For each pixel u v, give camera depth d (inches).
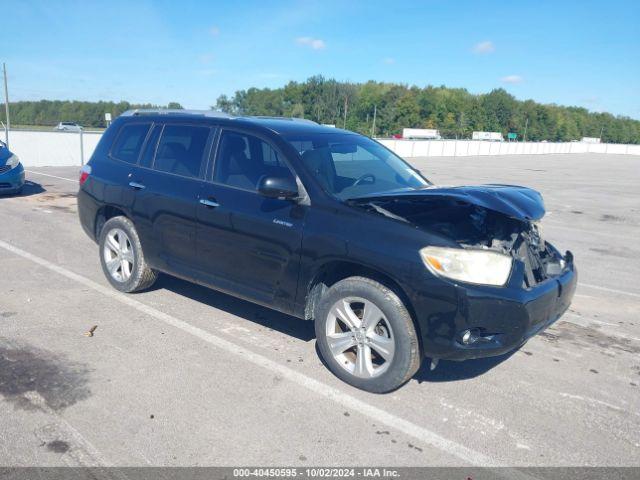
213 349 176.1
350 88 4040.4
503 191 153.6
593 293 265.6
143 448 123.3
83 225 243.4
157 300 219.5
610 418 146.5
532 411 148.1
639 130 6181.1
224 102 4111.7
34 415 134.3
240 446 125.6
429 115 4621.1
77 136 884.6
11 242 309.6
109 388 148.7
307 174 165.3
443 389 157.9
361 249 147.4
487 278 139.4
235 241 177.0
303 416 139.3
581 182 963.3
